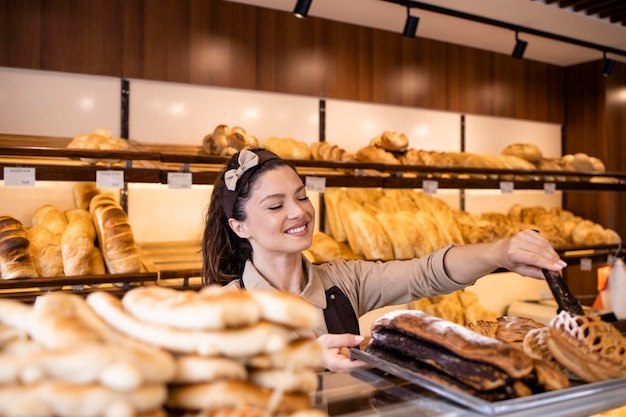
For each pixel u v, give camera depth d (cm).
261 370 62
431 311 330
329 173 272
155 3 279
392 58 354
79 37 262
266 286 153
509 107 413
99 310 65
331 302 159
